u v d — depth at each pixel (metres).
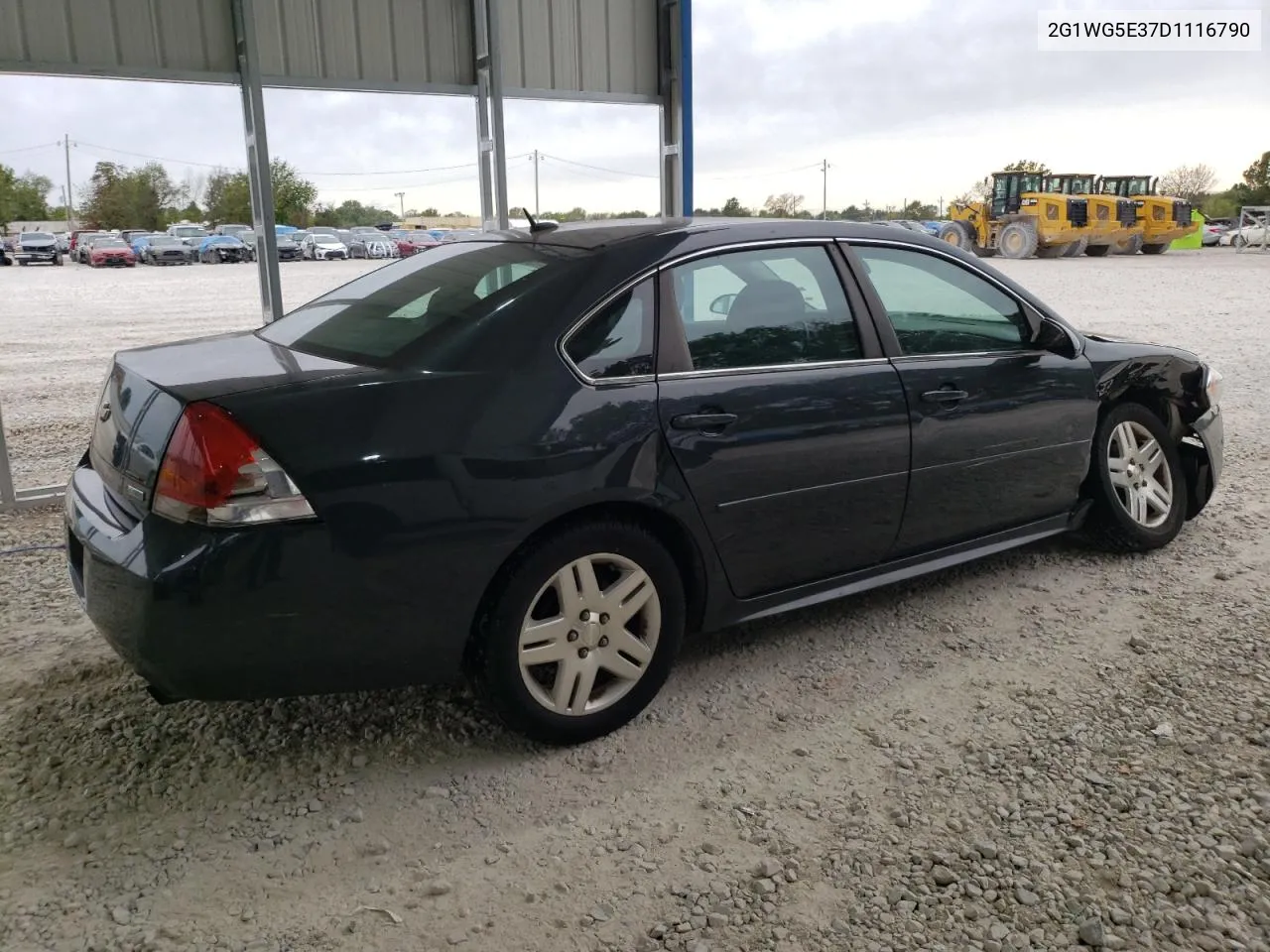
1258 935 2.23
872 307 3.60
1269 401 8.45
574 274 3.05
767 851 2.54
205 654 2.50
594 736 3.04
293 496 2.49
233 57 6.23
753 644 3.75
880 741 3.06
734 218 3.60
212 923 2.27
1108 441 4.43
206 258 38.62
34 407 9.27
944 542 3.88
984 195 37.06
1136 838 2.56
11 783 2.82
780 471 3.26
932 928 2.26
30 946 2.19
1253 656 3.59
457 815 2.70
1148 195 35.97
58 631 3.87
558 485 2.79
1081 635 3.80
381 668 2.70
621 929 2.26
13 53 5.53
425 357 2.82
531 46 7.53
